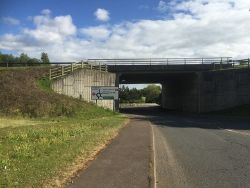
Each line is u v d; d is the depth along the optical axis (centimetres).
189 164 1319
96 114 4469
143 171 1105
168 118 4934
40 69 5206
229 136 2414
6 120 3331
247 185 1002
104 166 1173
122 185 938
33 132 2178
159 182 1031
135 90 14138
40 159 1212
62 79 5003
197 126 3462
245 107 6206
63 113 4109
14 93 4206
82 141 1745
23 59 9525
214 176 1112
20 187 858
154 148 1731
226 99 6419
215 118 5022
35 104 4016
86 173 1064
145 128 2903
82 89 5291
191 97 6812
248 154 1567
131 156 1384
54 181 944
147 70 6344
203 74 6456
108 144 1758
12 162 1147
